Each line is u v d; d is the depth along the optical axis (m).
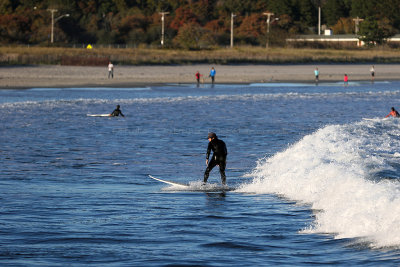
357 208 41.16
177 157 85.75
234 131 116.38
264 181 62.38
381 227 37.44
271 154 87.00
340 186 49.31
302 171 59.75
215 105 172.75
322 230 40.88
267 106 171.38
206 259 34.44
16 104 166.25
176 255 35.44
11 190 60.03
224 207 51.00
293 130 118.06
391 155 68.62
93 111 153.62
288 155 75.56
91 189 61.09
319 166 59.16
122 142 101.69
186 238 39.97
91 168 75.81
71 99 185.00
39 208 50.84
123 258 34.84
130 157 85.50
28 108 157.12
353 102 187.75
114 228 43.19
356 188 46.31
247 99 192.75
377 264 31.36
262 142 101.19
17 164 78.38
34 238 40.12
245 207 50.75
